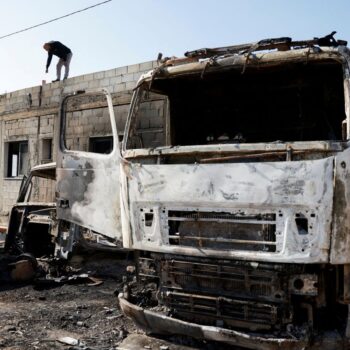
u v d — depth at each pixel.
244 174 3.85
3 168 15.52
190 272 4.12
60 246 7.84
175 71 4.66
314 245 3.58
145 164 4.41
